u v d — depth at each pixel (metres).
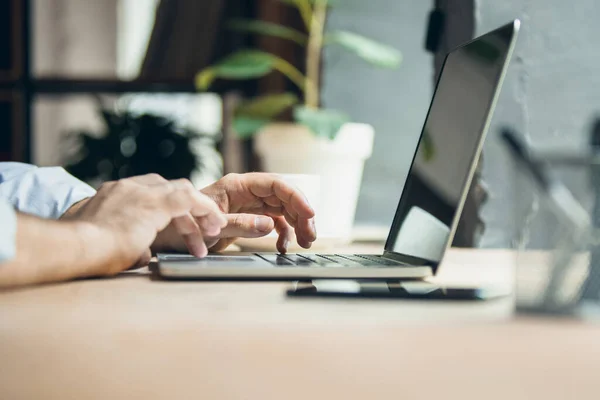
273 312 0.45
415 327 0.36
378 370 0.33
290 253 0.97
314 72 2.11
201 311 0.46
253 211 1.01
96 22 3.73
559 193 0.44
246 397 0.33
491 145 1.19
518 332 0.36
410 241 0.78
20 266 0.58
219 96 2.54
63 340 0.34
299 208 0.97
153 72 3.00
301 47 2.54
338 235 1.09
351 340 0.34
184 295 0.56
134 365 0.34
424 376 0.33
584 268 0.42
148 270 0.77
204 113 2.71
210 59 2.85
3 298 0.53
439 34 1.33
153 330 0.34
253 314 0.44
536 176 0.45
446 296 0.52
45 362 0.34
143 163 2.72
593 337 0.35
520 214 0.44
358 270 0.68
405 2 2.09
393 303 0.50
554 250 0.42
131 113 2.72
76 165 2.75
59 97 2.49
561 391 0.32
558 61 1.28
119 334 0.34
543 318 0.40
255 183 0.99
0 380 0.34
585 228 0.43
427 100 2.08
